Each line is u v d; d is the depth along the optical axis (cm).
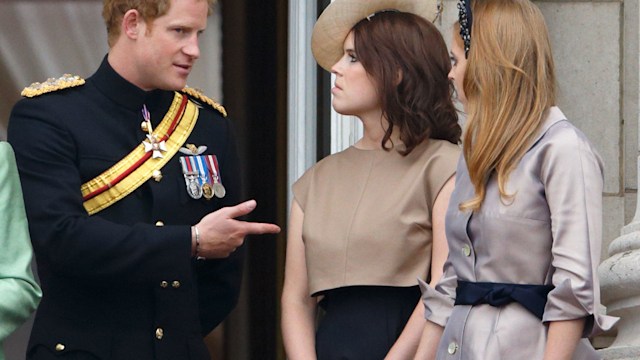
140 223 1992
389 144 2153
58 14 2789
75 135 2034
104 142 2045
